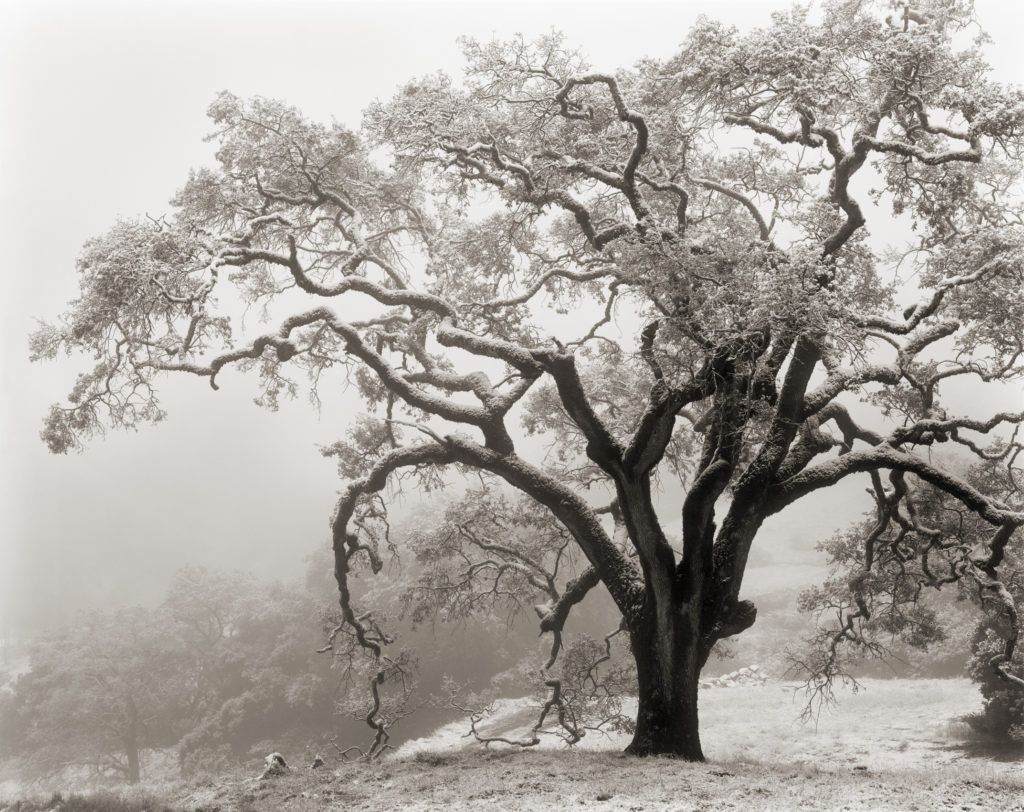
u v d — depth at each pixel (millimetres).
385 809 15195
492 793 15836
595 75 21547
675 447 28781
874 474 25141
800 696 49000
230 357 23438
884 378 21266
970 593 27344
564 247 27641
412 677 28562
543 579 30891
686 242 18734
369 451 28594
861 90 20734
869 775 17875
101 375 23609
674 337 19438
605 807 14164
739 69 19641
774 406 21109
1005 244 20141
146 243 21562
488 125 23156
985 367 22516
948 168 22094
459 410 23172
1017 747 30250
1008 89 18547
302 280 23672
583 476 29891
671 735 20266
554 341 21891
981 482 26562
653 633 20906
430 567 30922
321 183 27094
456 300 27781
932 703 42906
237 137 25422
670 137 22578
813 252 17781
